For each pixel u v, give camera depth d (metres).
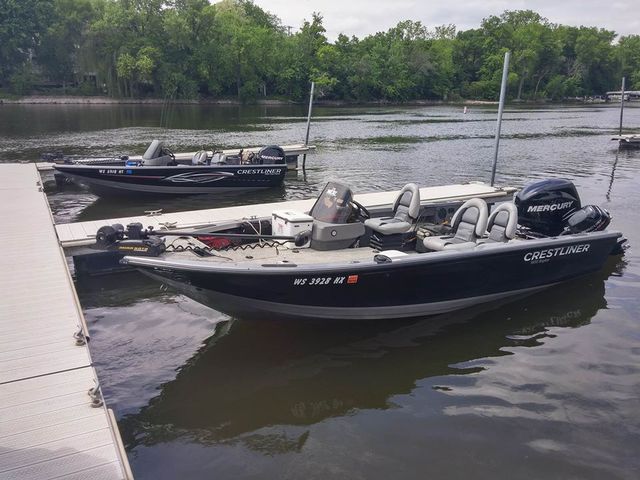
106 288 9.68
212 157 17.61
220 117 52.28
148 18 75.00
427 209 10.62
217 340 7.79
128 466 4.42
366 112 65.31
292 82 86.00
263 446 5.49
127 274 10.38
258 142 30.50
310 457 5.31
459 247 8.21
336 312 7.76
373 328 8.21
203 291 7.16
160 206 15.93
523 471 5.11
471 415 5.98
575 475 5.05
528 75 105.06
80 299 9.18
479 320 8.46
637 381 6.68
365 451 5.39
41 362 5.82
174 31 74.69
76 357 5.94
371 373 6.93
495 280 8.66
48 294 7.58
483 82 102.19
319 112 64.25
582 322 8.38
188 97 76.38
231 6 103.06
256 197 17.14
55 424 4.85
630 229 13.21
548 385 6.59
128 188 16.02
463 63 106.00
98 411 5.05
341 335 7.98
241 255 8.12
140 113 55.28
